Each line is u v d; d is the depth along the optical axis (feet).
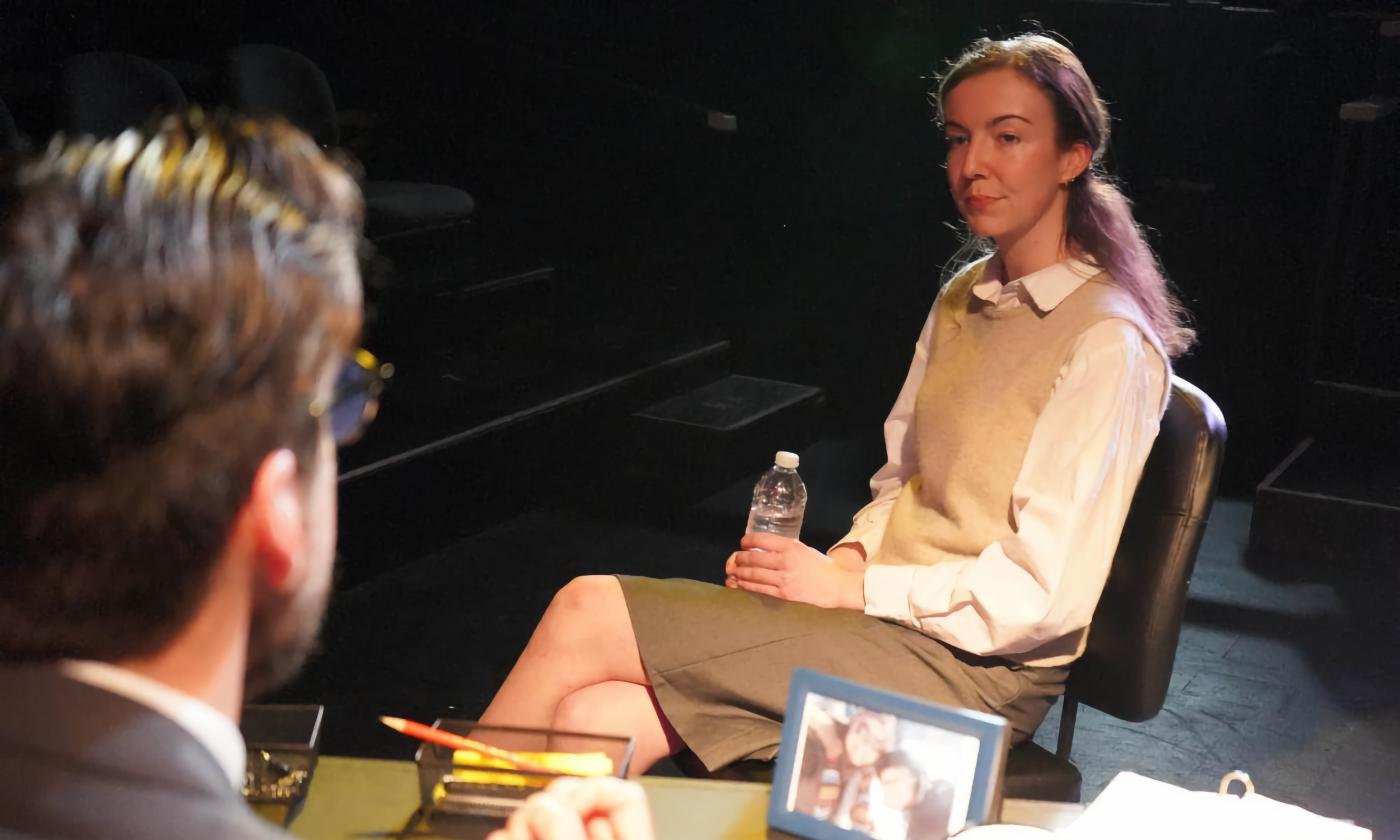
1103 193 6.28
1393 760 9.18
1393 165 14.55
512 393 13.38
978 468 6.08
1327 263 13.96
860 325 16.44
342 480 10.97
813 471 14.76
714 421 14.02
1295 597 11.73
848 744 3.88
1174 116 14.58
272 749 3.94
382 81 16.96
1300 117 14.21
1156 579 5.89
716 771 5.63
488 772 3.83
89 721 1.57
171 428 1.56
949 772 3.76
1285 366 14.64
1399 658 10.69
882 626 5.85
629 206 16.76
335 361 1.72
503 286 15.17
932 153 15.83
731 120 15.35
